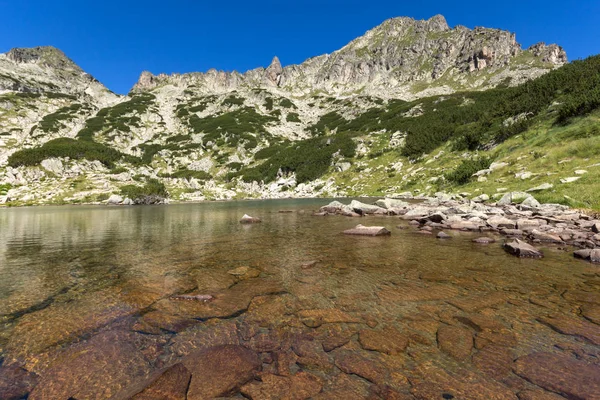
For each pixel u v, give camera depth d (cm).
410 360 484
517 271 966
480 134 5969
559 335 554
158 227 2361
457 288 816
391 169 7788
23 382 446
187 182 10025
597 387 406
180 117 16962
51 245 1628
